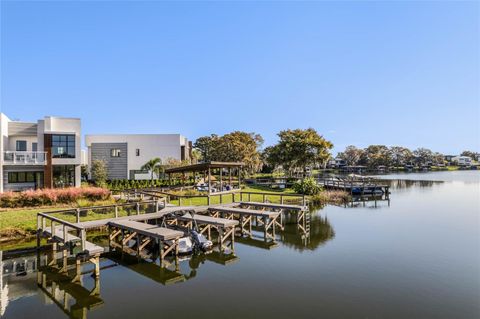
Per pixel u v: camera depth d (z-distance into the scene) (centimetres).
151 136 4159
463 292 871
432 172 11281
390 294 859
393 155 12319
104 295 869
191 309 777
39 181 2753
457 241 1439
